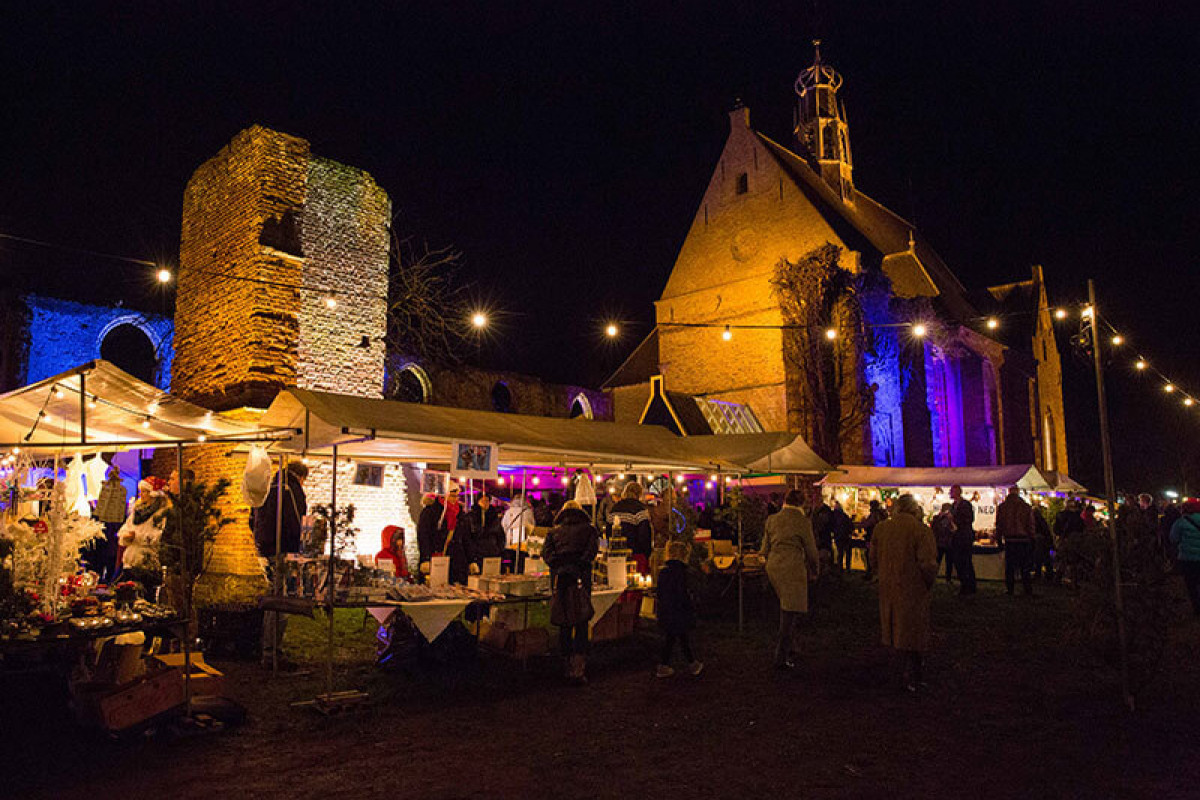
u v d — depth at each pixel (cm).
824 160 3456
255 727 581
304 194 1506
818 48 3575
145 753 521
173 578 790
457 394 2425
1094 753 524
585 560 738
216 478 1398
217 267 1531
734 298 2791
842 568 1773
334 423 701
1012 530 1356
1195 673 753
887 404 2623
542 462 1084
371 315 1616
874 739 559
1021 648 884
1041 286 4106
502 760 515
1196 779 474
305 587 686
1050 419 4009
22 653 716
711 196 2930
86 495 909
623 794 455
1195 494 4428
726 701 665
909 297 2939
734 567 1088
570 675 725
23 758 511
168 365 2205
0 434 786
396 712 623
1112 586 668
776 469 1270
